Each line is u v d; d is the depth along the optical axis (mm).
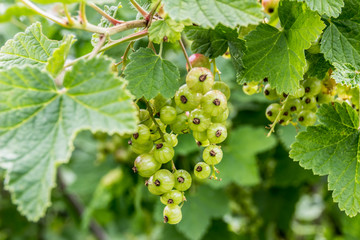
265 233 691
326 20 329
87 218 624
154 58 318
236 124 584
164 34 308
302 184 654
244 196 673
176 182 311
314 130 324
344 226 680
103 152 619
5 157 265
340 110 324
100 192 610
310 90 342
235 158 545
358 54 326
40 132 270
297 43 322
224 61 512
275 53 327
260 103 570
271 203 669
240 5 283
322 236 741
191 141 489
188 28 324
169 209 311
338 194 324
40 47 332
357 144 325
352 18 326
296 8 319
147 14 312
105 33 297
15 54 331
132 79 315
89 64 275
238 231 708
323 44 326
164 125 322
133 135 310
